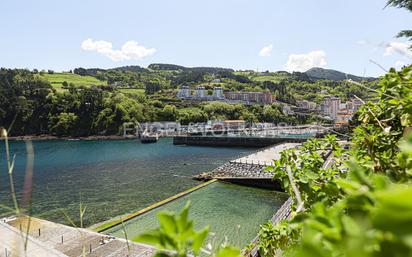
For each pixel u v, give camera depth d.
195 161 72.75
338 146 3.47
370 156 2.31
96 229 29.92
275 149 77.94
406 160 1.19
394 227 0.34
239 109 182.38
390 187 0.70
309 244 0.56
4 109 125.62
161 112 153.25
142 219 33.28
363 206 0.66
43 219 33.50
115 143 115.81
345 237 0.54
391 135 2.49
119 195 43.88
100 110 139.12
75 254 23.38
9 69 152.00
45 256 10.46
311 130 159.62
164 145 110.00
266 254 3.28
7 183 47.53
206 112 172.50
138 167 65.00
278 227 3.24
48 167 65.31
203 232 0.73
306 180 2.39
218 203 39.38
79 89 169.75
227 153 87.75
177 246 0.73
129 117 137.50
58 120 134.25
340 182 0.80
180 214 0.75
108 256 22.77
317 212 0.68
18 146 98.12
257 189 46.88
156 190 46.56
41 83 153.25
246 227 30.59
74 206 38.62
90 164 69.00
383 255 0.41
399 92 2.20
